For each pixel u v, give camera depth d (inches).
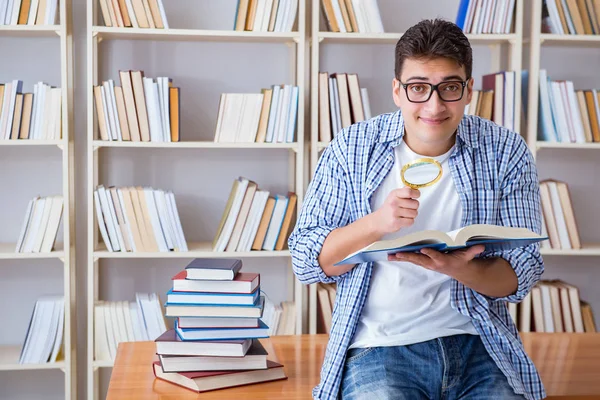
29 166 111.3
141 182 113.4
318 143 105.0
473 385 60.8
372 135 63.6
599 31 107.4
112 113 101.3
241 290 69.8
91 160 101.1
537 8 105.5
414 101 57.1
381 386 58.1
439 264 53.6
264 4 103.3
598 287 121.9
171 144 101.3
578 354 81.3
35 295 113.3
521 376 62.1
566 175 120.4
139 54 111.7
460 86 56.8
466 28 105.7
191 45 112.9
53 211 101.3
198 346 69.9
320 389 61.9
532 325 110.4
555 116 107.5
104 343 103.5
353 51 115.3
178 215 103.7
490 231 51.9
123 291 114.6
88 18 100.0
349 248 58.2
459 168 62.1
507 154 63.0
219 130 103.7
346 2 104.6
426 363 60.3
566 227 109.0
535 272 61.6
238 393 68.6
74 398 107.8
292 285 115.8
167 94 102.0
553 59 118.6
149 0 101.5
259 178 115.8
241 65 114.2
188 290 69.5
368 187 62.3
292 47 111.7
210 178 114.9
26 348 102.1
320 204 64.3
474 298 61.7
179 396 67.3
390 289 61.7
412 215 52.8
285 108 104.1
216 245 104.3
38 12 100.1
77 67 110.0
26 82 109.9
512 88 105.7
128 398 66.6
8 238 111.7
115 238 102.8
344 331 61.7
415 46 56.5
